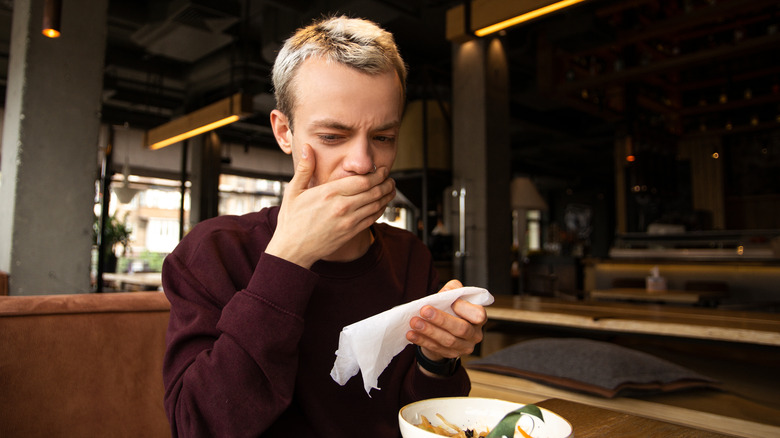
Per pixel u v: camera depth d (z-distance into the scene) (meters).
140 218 13.44
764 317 1.92
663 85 7.15
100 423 1.14
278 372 0.56
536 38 6.71
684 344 2.38
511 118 9.68
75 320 1.15
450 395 0.73
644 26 5.28
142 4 6.05
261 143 11.91
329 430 0.71
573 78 6.22
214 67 7.76
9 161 3.13
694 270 5.65
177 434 0.58
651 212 8.88
